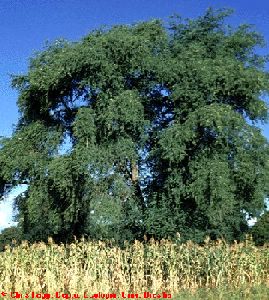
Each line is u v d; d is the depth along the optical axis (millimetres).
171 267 17359
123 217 22297
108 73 21797
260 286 17219
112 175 21812
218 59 23062
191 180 21781
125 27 23703
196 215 22469
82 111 21766
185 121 22031
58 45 24219
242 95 22625
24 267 16641
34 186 22969
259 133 22625
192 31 25234
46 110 24438
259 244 39688
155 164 23375
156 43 23594
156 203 22734
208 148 21812
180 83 22516
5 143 24406
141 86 23609
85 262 17016
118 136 22094
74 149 21828
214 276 17828
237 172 21875
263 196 22312
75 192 21828
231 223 25438
